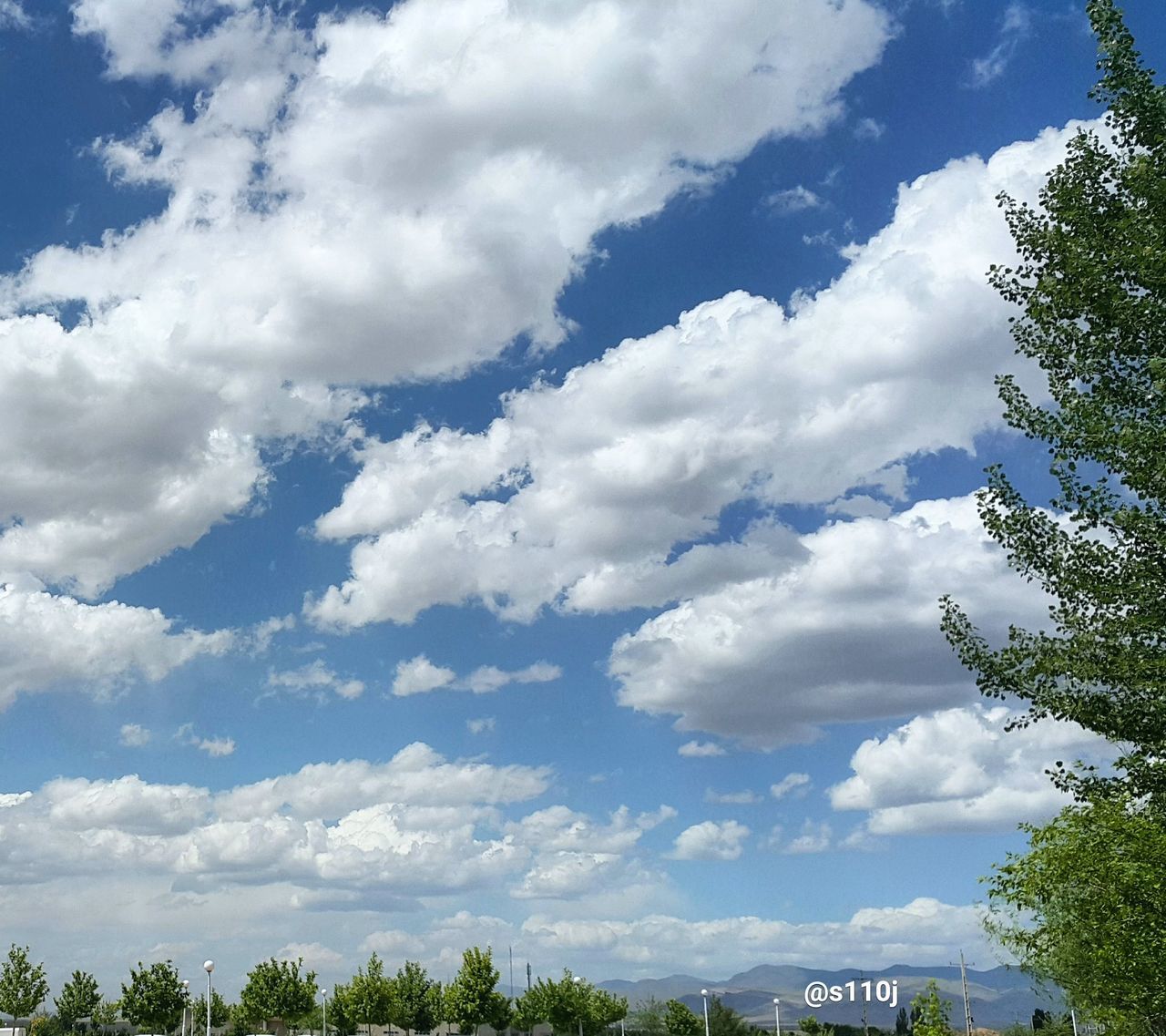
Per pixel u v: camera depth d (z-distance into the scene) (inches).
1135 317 731.4
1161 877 733.3
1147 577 732.7
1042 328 780.6
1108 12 758.5
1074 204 761.0
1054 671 768.9
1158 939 737.0
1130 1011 796.6
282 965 3764.8
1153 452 715.4
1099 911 771.4
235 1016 3772.1
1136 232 727.1
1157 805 793.6
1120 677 745.6
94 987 3479.3
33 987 3129.9
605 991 3902.6
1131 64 752.3
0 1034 3046.3
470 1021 3287.4
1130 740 767.7
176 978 3255.4
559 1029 3619.6
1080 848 786.2
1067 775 823.7
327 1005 3897.6
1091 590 750.5
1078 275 745.6
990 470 799.7
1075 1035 1141.7
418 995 3858.3
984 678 808.9
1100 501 754.2
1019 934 992.9
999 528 791.1
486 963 3358.8
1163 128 737.0
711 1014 4109.3
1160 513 730.2
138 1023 3203.7
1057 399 776.3
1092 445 738.8
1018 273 794.2
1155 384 709.3
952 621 826.2
